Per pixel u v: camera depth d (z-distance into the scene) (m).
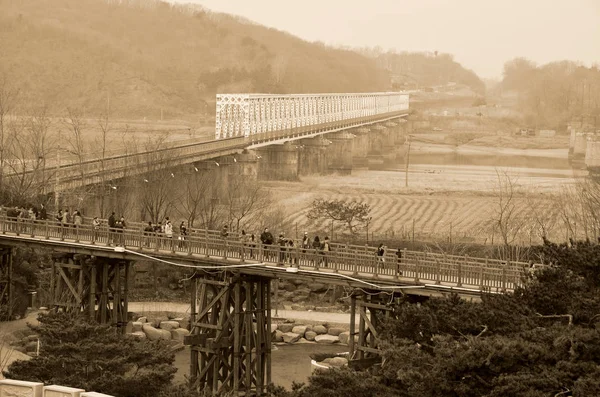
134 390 72.81
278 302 145.12
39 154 177.00
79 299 102.50
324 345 128.50
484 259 88.50
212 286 94.12
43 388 54.69
